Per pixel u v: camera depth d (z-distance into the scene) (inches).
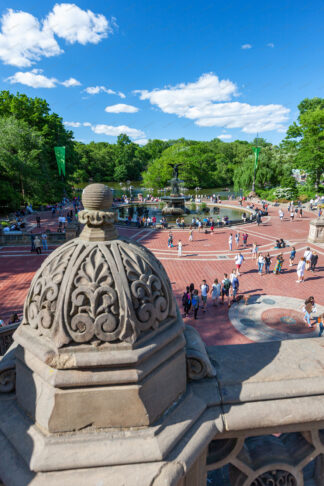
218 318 437.4
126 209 1733.5
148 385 64.9
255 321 426.0
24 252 824.9
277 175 2234.3
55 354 62.7
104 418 63.7
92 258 70.0
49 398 63.1
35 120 1711.4
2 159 1341.0
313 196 1818.4
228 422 69.7
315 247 856.9
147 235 1071.0
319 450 76.6
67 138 1975.9
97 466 59.3
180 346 73.3
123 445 61.1
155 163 2696.9
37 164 1472.7
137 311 66.6
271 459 77.2
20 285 581.6
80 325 63.4
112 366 63.1
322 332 393.7
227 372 80.7
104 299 64.3
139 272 70.6
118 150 4266.7
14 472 59.4
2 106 1692.9
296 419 71.0
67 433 63.2
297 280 581.6
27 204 1601.9
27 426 66.7
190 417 68.3
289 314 445.4
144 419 64.4
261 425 70.4
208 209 1604.3
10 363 74.5
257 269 665.6
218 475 113.7
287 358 86.0
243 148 3818.9
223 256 777.6
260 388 74.9
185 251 835.4
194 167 2874.0
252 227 1180.5
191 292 438.0
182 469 60.6
